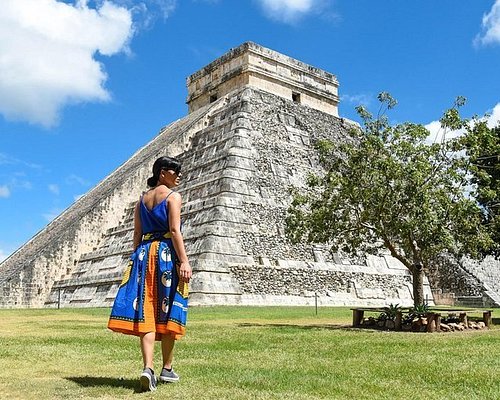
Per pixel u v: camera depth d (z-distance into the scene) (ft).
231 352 26.84
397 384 18.29
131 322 17.08
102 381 18.04
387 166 48.37
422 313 45.83
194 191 95.91
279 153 104.99
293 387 17.38
